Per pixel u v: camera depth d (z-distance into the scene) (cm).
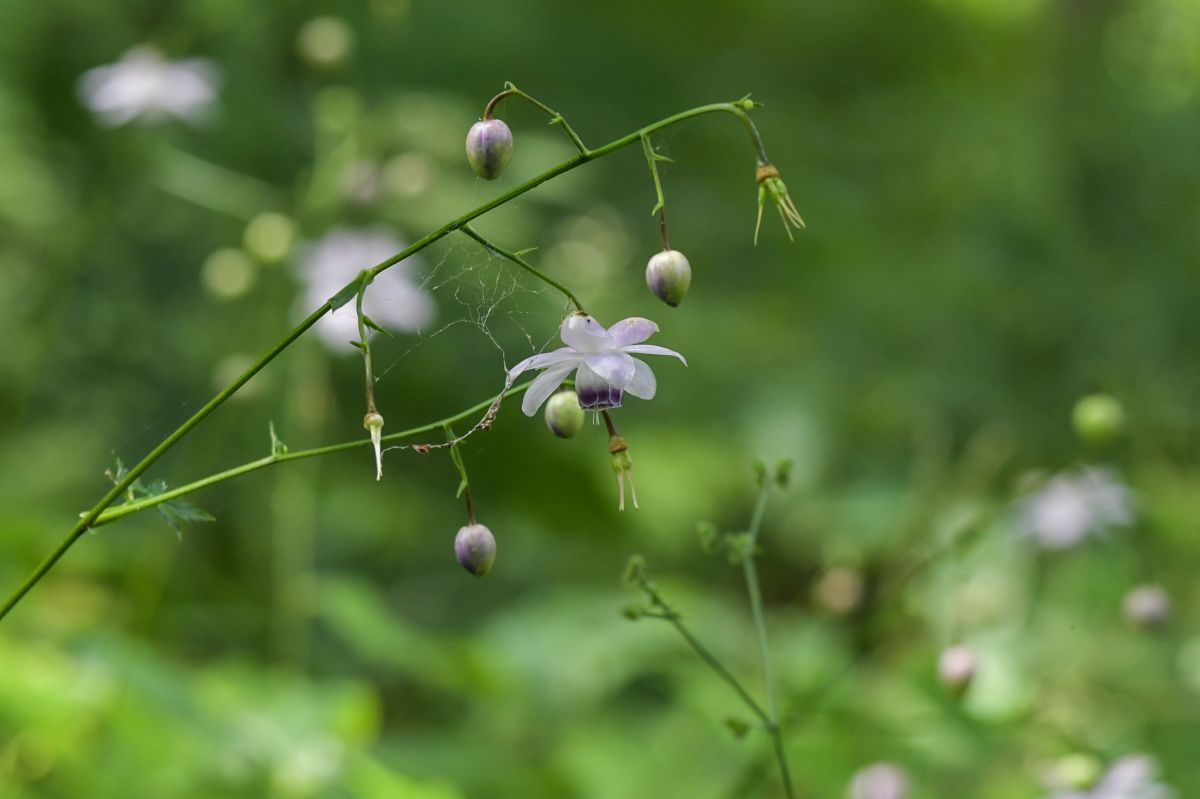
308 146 885
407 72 991
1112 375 1016
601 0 1132
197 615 699
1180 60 1395
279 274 665
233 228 848
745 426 1008
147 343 820
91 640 509
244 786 488
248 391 604
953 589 509
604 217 1053
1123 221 1195
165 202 835
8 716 492
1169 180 1205
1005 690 554
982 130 1211
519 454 819
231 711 511
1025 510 632
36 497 756
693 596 692
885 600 516
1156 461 1024
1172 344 1117
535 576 924
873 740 579
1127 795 492
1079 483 623
